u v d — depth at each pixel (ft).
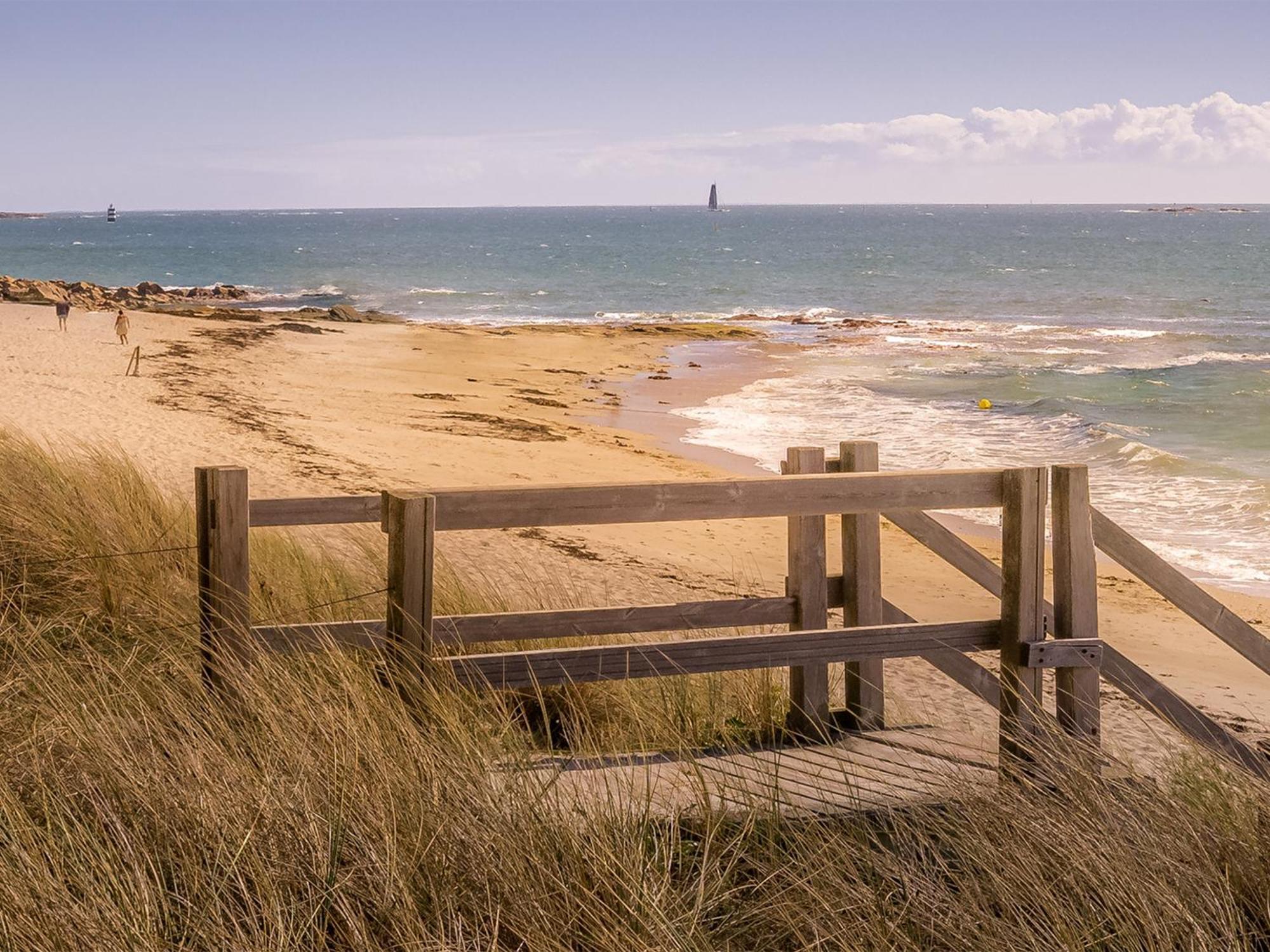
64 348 102.58
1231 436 78.54
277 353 115.96
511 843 9.77
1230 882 10.37
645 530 48.49
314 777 10.43
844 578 15.94
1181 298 217.36
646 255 398.42
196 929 8.60
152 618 16.83
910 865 10.56
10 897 8.48
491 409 87.76
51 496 21.94
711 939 9.59
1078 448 72.49
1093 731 13.98
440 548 38.22
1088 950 9.24
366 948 8.54
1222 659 34.14
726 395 99.25
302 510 13.16
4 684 13.12
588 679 13.26
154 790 10.10
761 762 14.08
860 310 202.59
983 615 37.60
